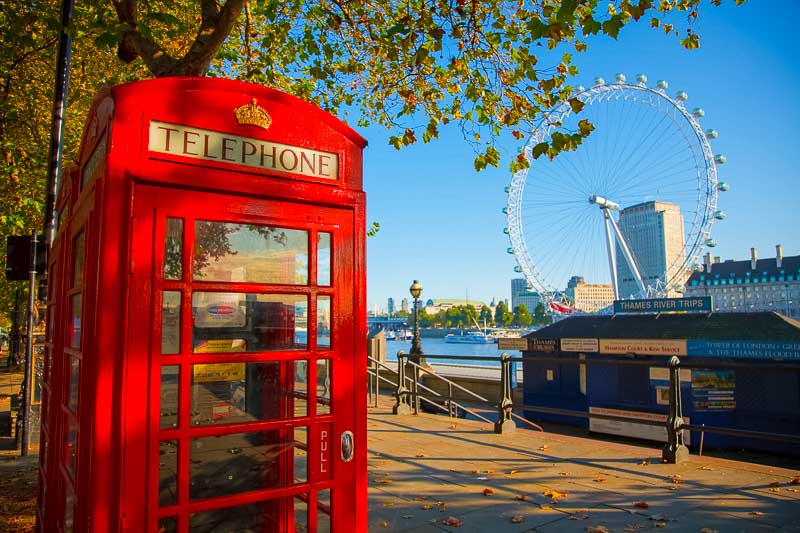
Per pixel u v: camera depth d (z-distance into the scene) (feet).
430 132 25.43
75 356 10.00
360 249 10.77
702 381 41.39
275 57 34.22
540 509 16.61
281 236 9.91
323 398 10.21
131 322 8.37
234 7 20.03
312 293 10.09
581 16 21.67
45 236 22.06
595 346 47.60
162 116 8.87
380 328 61.98
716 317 44.37
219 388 9.25
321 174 10.39
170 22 20.70
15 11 26.07
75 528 8.77
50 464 13.11
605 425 46.06
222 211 9.25
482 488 18.75
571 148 19.72
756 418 39.42
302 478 9.96
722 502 16.94
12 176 34.63
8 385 60.90
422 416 33.71
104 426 8.09
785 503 16.81
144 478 8.34
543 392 53.26
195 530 9.18
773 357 38.58
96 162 9.57
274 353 9.53
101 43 18.66
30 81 35.86
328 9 25.20
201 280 9.06
